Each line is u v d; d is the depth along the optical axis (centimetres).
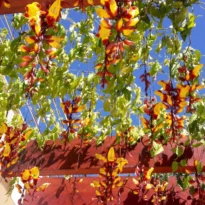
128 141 259
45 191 306
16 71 196
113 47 135
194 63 190
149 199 280
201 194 241
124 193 287
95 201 295
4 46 198
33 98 216
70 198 299
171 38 175
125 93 190
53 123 263
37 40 141
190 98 186
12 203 321
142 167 247
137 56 185
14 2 156
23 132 258
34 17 138
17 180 278
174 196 277
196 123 211
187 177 255
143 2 153
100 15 131
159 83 184
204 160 245
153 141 238
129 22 132
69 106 232
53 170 269
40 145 269
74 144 276
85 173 269
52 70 216
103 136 265
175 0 149
